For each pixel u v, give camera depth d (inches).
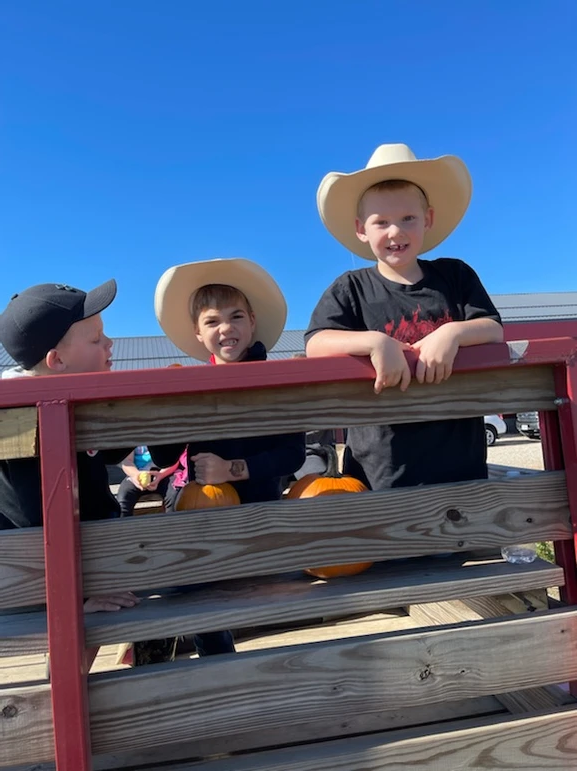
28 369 78.7
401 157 89.0
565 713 61.2
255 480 82.0
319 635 98.7
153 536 56.1
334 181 91.1
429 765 57.8
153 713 53.9
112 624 55.0
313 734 69.3
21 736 52.3
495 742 59.1
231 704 55.1
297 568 58.5
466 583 62.5
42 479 52.2
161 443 56.6
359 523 60.1
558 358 64.0
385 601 60.4
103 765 63.3
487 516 62.9
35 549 53.9
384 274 90.9
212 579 56.7
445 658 59.4
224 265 94.9
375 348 59.4
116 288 79.0
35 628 55.7
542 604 68.8
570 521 64.9
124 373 54.2
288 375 57.6
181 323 105.4
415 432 78.8
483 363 62.7
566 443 64.6
